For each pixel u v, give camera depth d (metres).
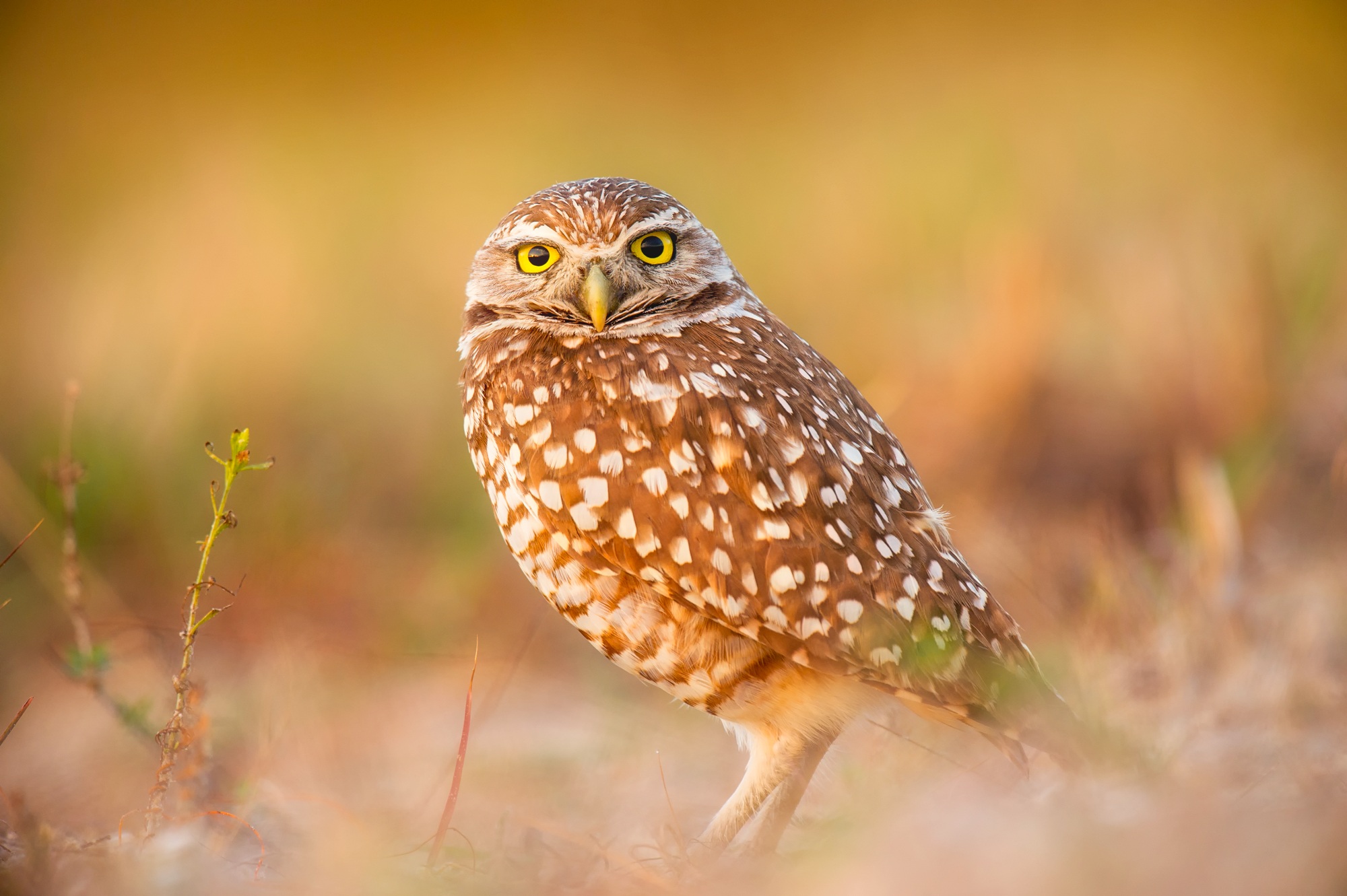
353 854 9.32
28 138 36.94
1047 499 19.83
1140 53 37.97
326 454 22.48
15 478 20.66
